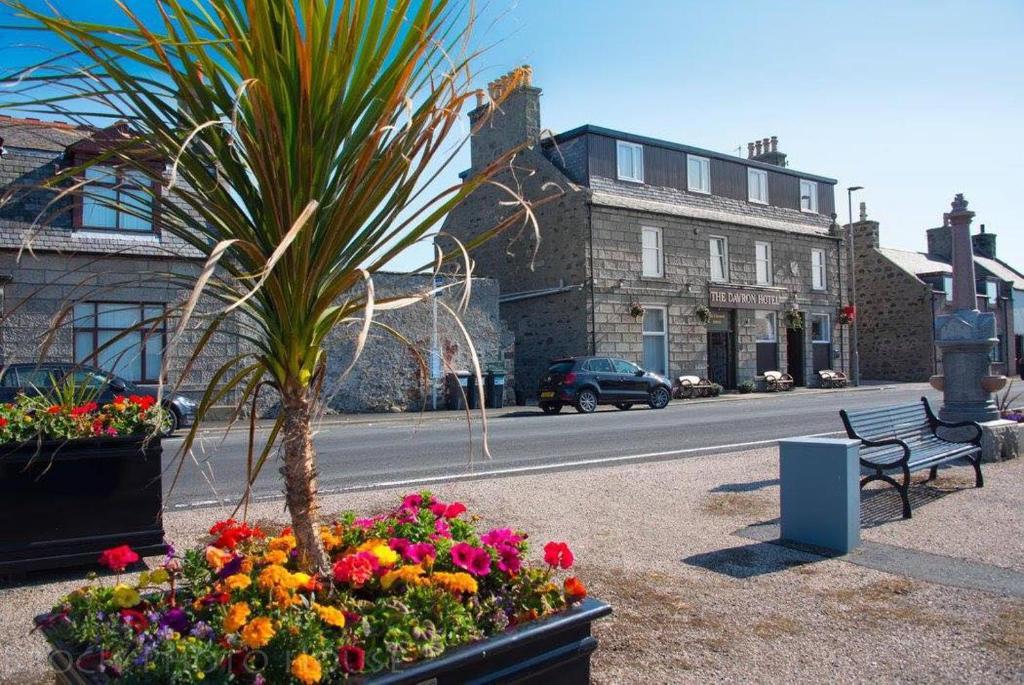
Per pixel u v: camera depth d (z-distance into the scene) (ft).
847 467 17.72
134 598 7.26
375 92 6.84
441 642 6.90
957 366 31.19
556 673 7.71
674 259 83.56
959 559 16.94
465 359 68.59
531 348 82.12
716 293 86.17
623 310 78.59
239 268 7.92
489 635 7.47
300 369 7.23
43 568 15.31
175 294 53.36
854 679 11.17
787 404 68.85
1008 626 13.08
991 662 11.68
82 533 15.76
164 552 16.52
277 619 6.56
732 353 89.71
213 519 20.44
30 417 15.74
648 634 12.81
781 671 11.44
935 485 25.14
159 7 6.37
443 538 8.94
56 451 13.79
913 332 113.19
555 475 27.07
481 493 23.95
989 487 24.52
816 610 13.94
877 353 117.60
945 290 115.34
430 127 6.98
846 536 17.63
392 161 6.93
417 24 6.70
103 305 51.96
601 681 11.06
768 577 15.87
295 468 7.39
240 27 6.83
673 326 82.99
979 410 30.60
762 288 90.99
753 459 30.63
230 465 32.17
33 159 52.03
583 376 63.16
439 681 6.70
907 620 13.42
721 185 90.84
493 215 85.92
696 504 22.54
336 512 20.85
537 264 81.51
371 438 43.57
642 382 66.59
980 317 30.37
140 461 16.35
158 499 16.52
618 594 14.80
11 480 15.11
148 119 6.79
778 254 94.22
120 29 6.71
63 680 6.82
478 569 8.04
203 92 6.71
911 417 26.84
